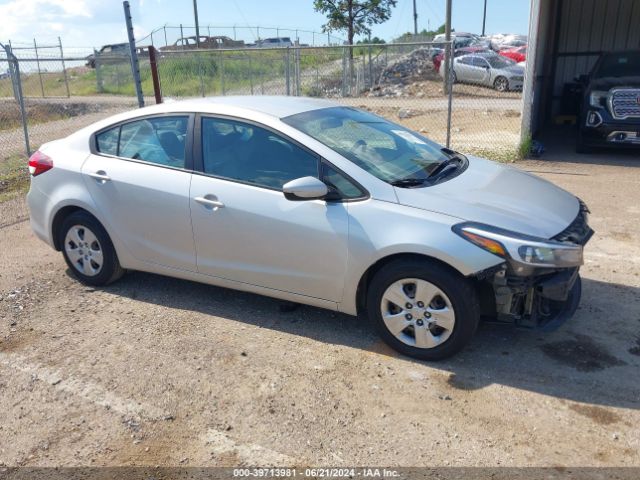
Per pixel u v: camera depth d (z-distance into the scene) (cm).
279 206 387
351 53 1814
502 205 361
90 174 464
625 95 968
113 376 363
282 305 439
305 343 395
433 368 360
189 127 430
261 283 410
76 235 489
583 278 489
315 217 374
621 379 344
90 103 2212
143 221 446
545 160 995
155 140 446
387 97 2034
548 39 1338
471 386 341
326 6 2586
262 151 401
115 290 491
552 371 354
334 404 328
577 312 428
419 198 358
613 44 1461
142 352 390
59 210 488
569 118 1444
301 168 386
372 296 373
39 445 304
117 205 454
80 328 427
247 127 409
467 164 444
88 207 468
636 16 1426
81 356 388
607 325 408
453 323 348
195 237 425
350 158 381
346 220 365
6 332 424
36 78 3016
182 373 363
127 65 2703
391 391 338
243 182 404
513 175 429
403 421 312
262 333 411
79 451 298
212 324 426
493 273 331
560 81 1532
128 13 838
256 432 307
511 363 364
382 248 353
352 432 304
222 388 346
